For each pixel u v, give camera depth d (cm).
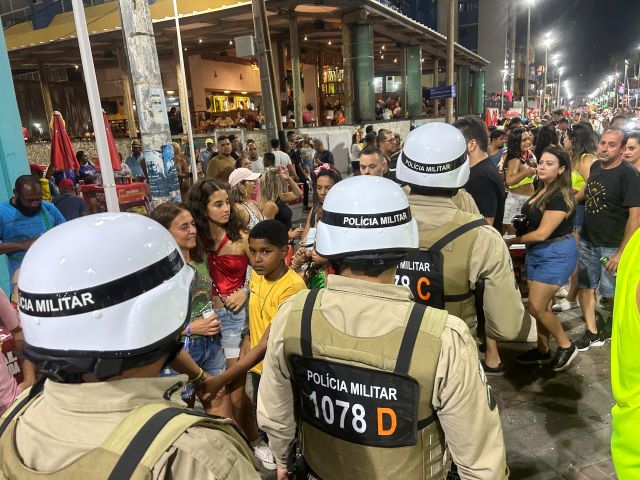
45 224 449
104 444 86
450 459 147
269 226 258
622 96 7131
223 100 2498
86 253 90
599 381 371
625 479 128
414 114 2419
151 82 523
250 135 1583
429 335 128
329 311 142
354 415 136
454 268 209
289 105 2214
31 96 2525
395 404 130
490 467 133
